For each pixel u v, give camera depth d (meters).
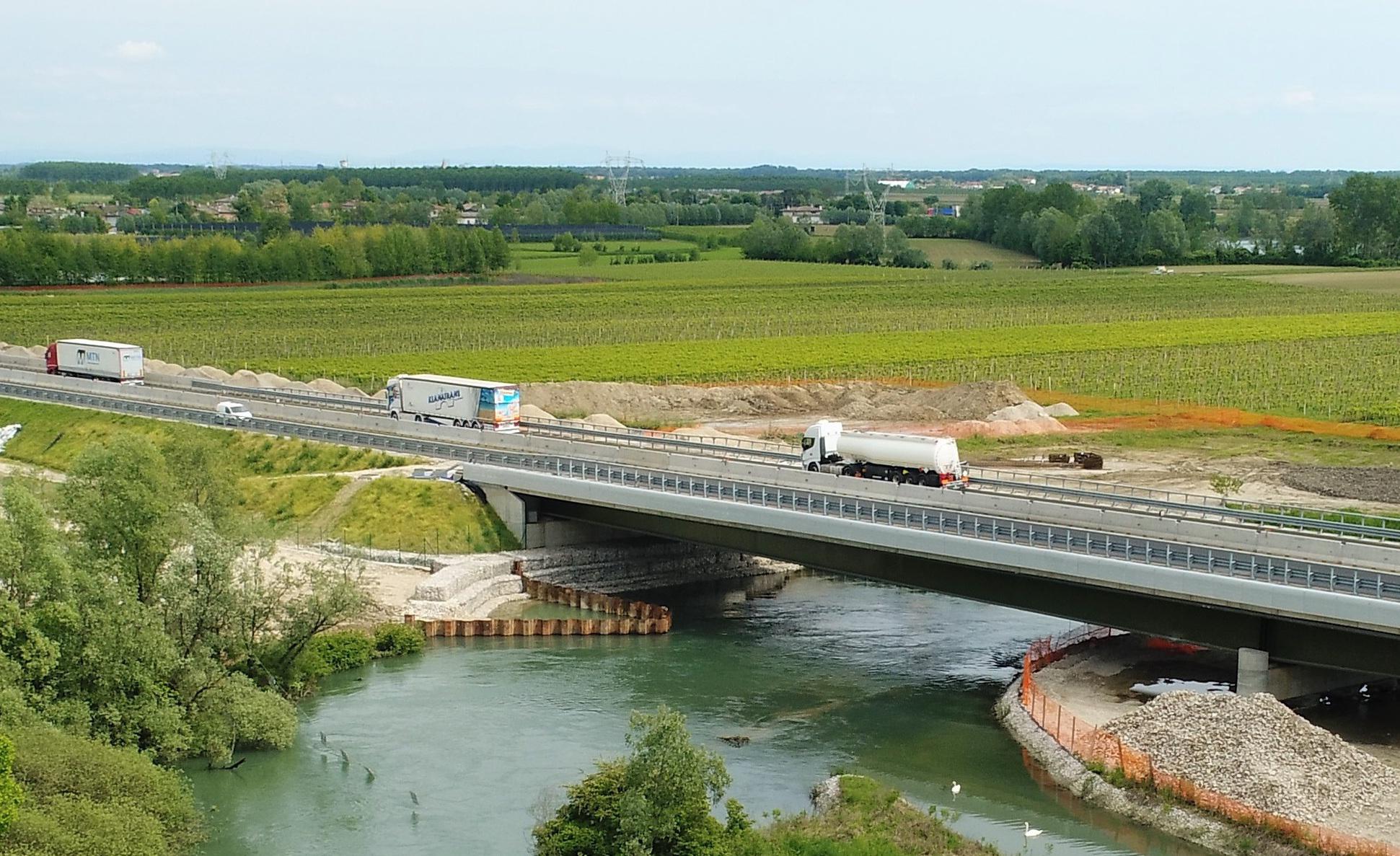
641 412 194.00
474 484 137.25
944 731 93.69
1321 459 163.25
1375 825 73.19
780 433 176.62
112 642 85.56
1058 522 111.62
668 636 115.81
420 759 89.00
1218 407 196.00
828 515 111.94
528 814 81.00
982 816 80.19
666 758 70.19
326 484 140.62
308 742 91.88
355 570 122.62
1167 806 77.94
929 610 124.69
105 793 75.69
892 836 75.31
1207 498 124.25
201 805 82.44
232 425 163.00
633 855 67.25
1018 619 121.50
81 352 197.62
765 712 97.56
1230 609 91.12
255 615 98.00
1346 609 84.62
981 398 188.75
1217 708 81.62
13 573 85.75
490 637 114.31
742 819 72.62
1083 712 92.69
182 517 96.38
